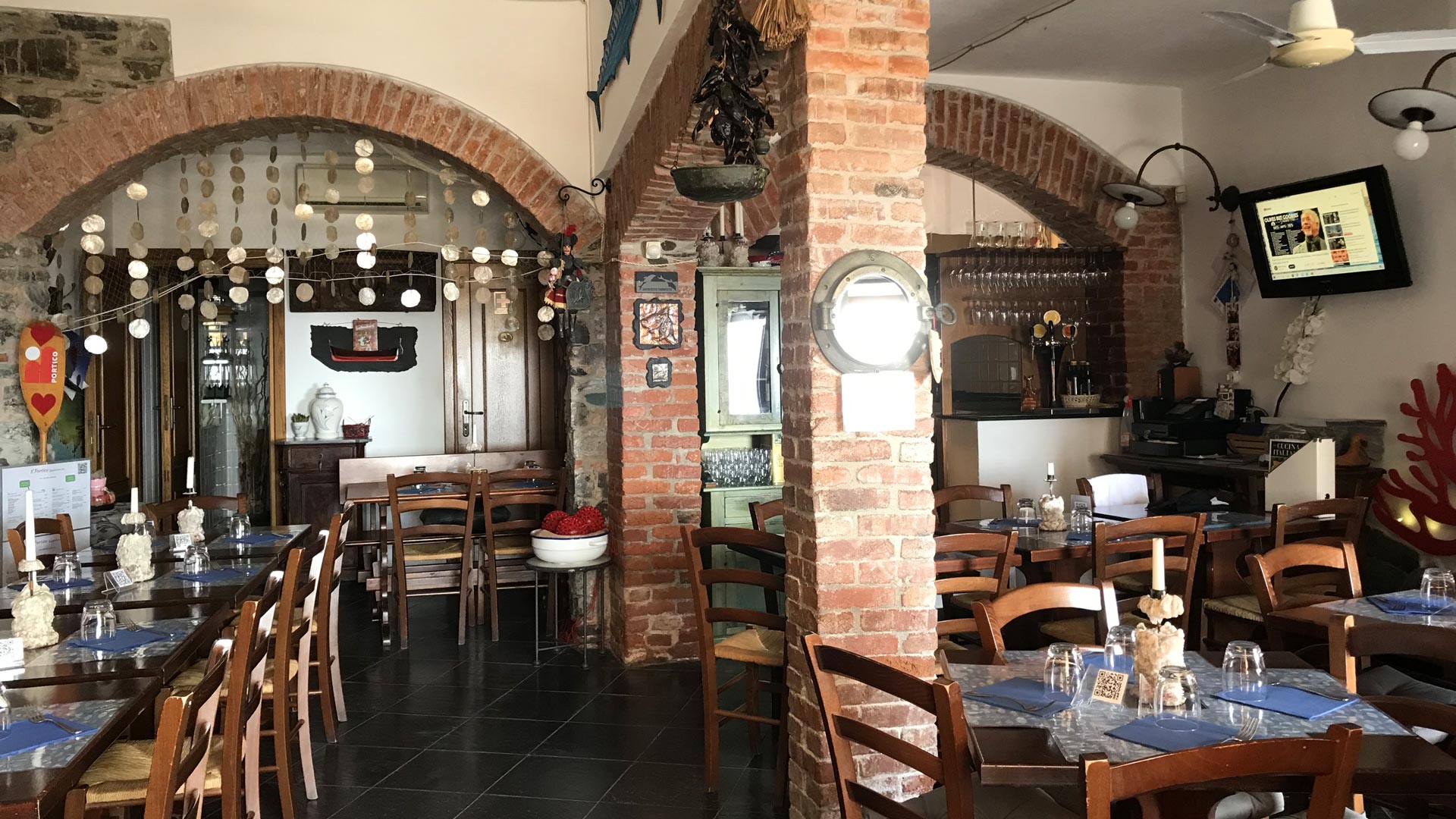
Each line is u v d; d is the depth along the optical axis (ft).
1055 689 8.87
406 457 27.53
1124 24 19.02
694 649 20.33
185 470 32.96
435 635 22.68
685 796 13.64
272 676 13.73
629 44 17.35
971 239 30.86
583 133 21.54
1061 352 24.59
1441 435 17.48
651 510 20.06
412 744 15.74
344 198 29.37
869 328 11.51
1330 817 6.39
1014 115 22.70
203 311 22.04
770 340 21.81
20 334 20.44
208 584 14.42
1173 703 8.29
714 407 21.47
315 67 20.62
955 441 23.99
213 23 20.20
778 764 13.37
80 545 20.58
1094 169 23.21
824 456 11.51
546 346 30.30
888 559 11.62
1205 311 23.07
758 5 11.23
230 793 10.36
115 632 11.73
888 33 11.59
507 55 21.31
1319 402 20.13
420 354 30.35
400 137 21.39
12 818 7.07
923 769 7.81
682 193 12.35
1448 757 7.33
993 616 10.25
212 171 21.35
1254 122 21.52
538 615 21.88
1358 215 18.45
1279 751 6.34
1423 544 17.71
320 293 29.35
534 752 15.35
